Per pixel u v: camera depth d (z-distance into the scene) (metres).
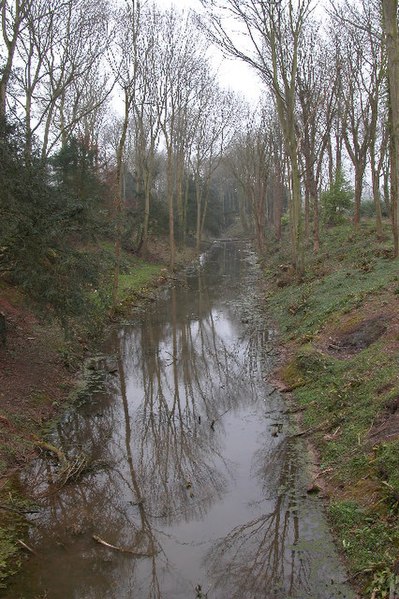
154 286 24.39
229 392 10.52
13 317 12.55
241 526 5.95
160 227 35.34
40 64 16.62
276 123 31.66
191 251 40.41
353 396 7.87
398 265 14.30
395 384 7.19
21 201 8.73
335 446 6.97
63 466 7.34
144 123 33.12
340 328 10.95
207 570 5.25
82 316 10.48
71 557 5.53
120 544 5.76
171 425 9.17
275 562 5.23
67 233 9.95
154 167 36.81
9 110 10.02
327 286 15.30
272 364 11.76
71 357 12.34
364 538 5.07
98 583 5.11
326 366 9.61
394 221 15.20
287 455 7.42
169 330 16.47
